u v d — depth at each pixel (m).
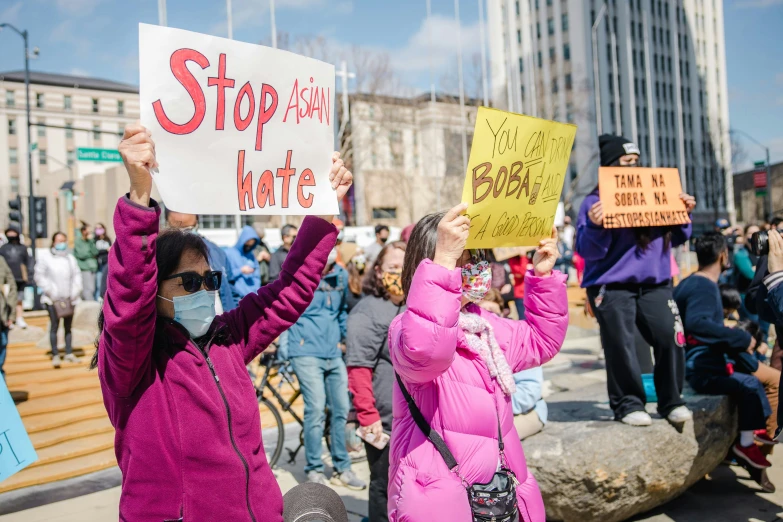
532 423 3.75
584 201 4.14
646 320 3.91
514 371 2.50
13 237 10.99
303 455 5.79
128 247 1.63
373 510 3.44
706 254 4.73
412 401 2.23
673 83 62.62
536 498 2.25
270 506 1.88
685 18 65.12
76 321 10.52
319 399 4.88
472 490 2.10
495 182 2.35
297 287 2.14
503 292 7.78
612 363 3.94
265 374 5.37
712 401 4.21
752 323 6.16
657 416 4.03
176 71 1.81
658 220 3.92
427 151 48.47
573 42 54.16
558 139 2.54
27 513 4.58
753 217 59.97
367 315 3.51
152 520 1.73
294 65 2.11
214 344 1.96
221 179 1.91
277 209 2.06
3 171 76.00
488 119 2.28
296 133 2.12
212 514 1.75
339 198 2.25
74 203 35.56
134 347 1.67
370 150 45.28
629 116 56.47
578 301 13.88
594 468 3.51
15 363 8.95
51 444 6.00
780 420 3.53
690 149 64.25
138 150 1.65
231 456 1.79
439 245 2.06
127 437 1.78
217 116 1.90
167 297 1.87
